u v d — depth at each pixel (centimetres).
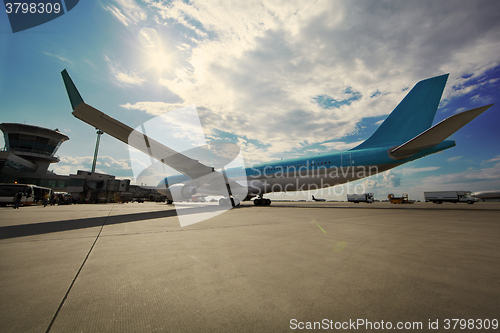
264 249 332
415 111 1266
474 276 213
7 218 841
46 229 555
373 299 165
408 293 175
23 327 128
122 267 247
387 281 201
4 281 203
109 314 145
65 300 166
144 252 316
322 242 382
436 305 155
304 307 153
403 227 568
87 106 927
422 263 257
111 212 1191
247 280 206
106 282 202
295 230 523
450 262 260
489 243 369
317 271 230
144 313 147
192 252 315
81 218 842
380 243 371
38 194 2481
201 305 158
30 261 270
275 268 241
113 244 373
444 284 193
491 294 172
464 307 151
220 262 265
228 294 176
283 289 185
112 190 4356
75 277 215
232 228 562
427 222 677
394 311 146
